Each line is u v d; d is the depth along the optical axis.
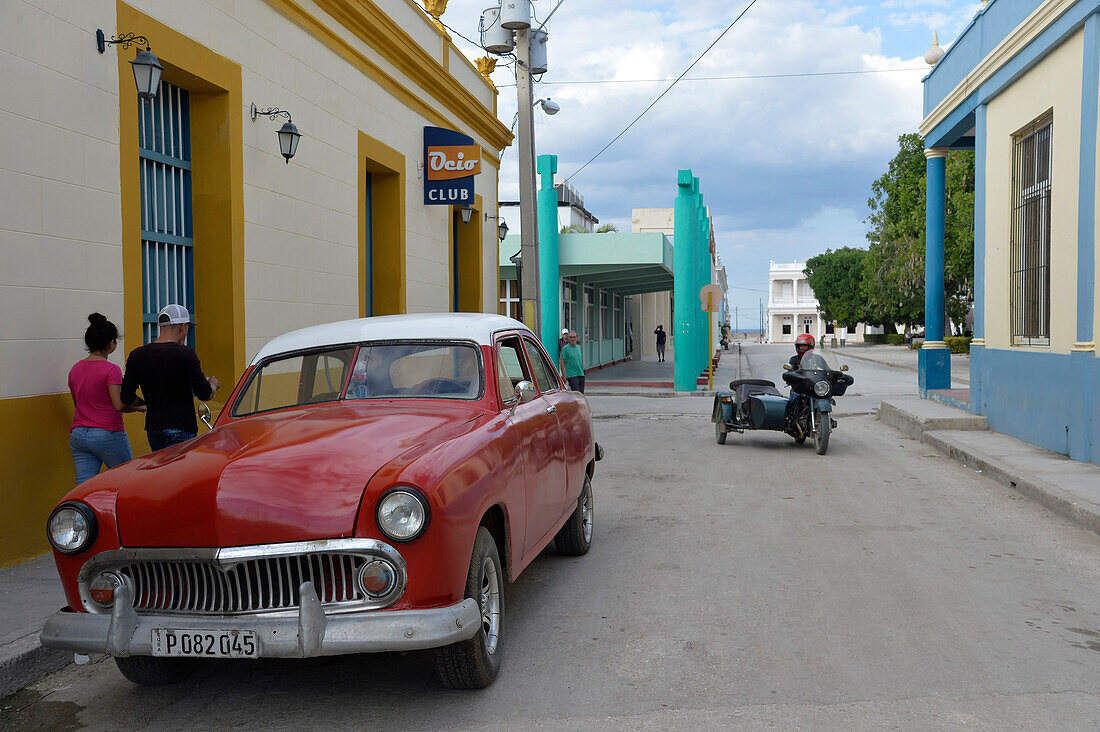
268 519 3.68
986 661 4.47
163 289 8.52
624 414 18.39
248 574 3.71
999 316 13.16
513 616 5.30
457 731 3.77
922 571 6.19
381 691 4.25
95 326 6.33
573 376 18.58
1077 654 4.57
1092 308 9.84
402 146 13.98
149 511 3.79
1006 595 5.62
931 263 17.66
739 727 3.73
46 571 6.02
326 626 3.58
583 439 6.77
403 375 5.27
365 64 12.48
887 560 6.49
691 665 4.46
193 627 3.63
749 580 5.98
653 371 34.66
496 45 16.05
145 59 7.27
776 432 14.94
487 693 4.17
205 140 8.95
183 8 8.14
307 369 5.40
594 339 36.47
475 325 5.55
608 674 4.37
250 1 9.36
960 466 10.97
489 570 4.32
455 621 3.71
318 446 4.12
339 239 11.64
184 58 8.12
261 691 4.30
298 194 10.47
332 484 3.79
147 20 7.60
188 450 4.31
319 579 3.71
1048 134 11.47
